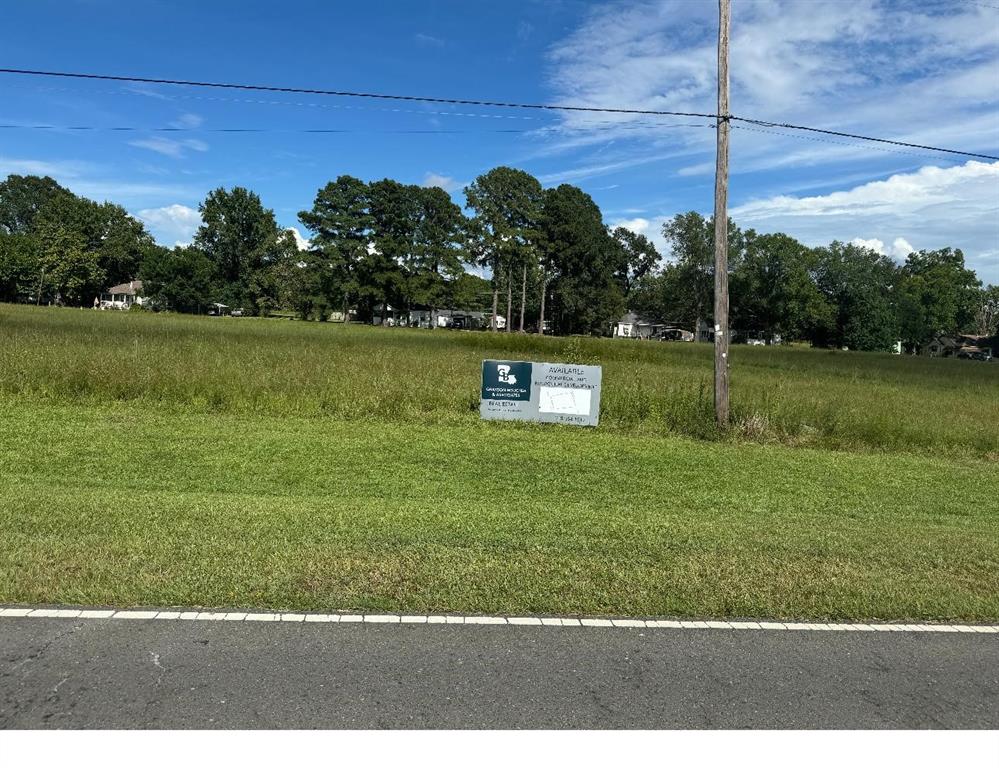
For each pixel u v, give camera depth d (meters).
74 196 118.88
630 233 134.50
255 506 7.29
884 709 3.75
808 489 10.18
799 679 4.03
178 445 10.80
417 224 102.38
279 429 12.61
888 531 7.65
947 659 4.37
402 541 6.20
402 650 4.15
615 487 9.63
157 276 111.75
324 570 5.32
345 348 29.34
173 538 5.95
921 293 125.75
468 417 14.64
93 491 7.71
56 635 4.14
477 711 3.55
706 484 10.12
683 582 5.44
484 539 6.39
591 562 5.83
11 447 10.02
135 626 4.30
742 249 115.31
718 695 3.81
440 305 102.94
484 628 4.51
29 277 105.69
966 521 8.73
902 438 14.88
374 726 3.38
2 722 3.30
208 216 111.88
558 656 4.17
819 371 38.75
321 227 98.38
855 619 4.97
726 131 14.30
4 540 5.69
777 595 5.26
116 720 3.35
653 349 49.59
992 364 56.81
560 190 107.12
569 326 111.38
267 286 111.88
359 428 13.16
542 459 11.24
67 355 16.73
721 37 14.07
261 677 3.77
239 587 4.92
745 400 16.89
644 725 3.50
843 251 116.38
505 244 102.19
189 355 19.41
